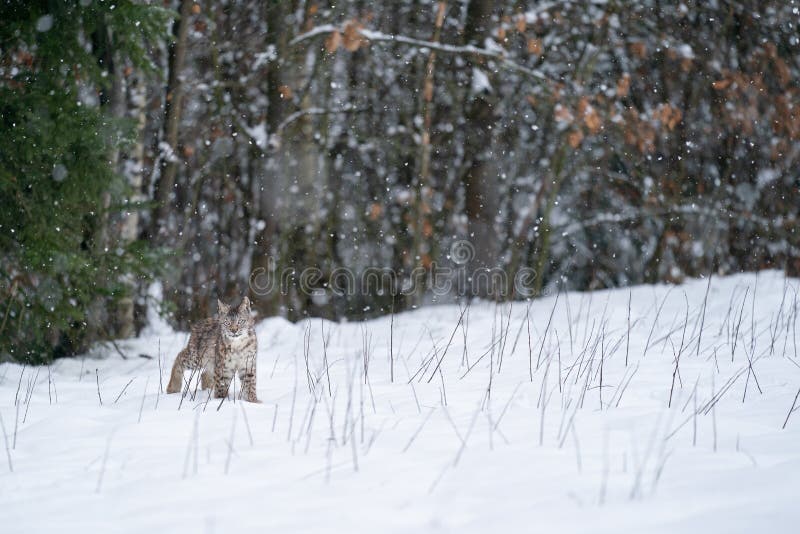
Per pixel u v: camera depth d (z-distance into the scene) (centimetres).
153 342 1555
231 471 666
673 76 2252
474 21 2019
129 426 816
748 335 1304
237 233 2258
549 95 1872
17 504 608
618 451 699
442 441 741
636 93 2273
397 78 2230
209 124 1980
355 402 921
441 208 2258
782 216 2300
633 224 2372
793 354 1160
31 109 1239
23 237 1271
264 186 1911
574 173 2225
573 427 727
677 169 2302
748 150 2303
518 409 864
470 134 2080
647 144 1989
